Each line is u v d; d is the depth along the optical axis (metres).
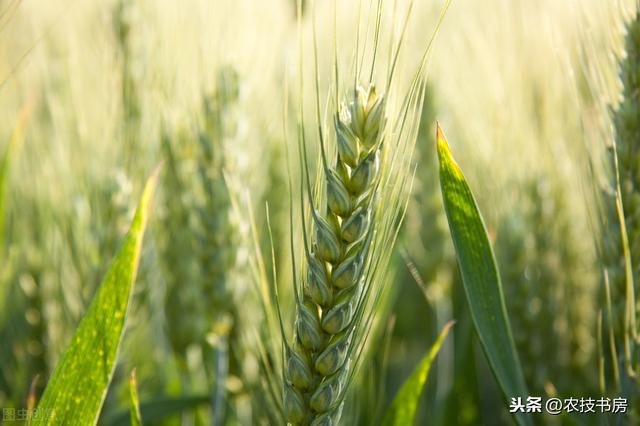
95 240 0.47
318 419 0.37
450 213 0.38
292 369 0.37
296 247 0.41
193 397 0.46
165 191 0.50
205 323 0.48
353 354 0.38
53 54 0.51
